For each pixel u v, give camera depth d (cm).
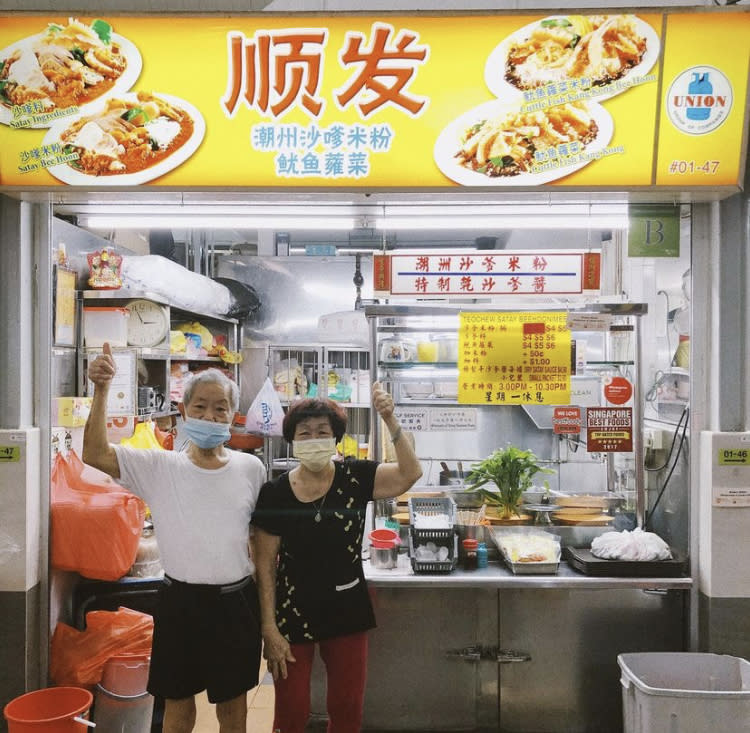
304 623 223
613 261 362
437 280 293
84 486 290
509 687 287
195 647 219
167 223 301
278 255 595
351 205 275
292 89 246
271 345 501
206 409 227
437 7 286
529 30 242
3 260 267
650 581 274
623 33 241
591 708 286
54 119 249
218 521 224
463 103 247
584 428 313
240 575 227
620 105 246
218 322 521
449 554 285
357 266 559
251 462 238
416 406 319
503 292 291
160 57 245
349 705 228
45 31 243
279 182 253
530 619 286
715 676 257
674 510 301
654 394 329
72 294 311
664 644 286
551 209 280
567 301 340
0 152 251
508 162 250
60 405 287
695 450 280
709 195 261
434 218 292
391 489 230
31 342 276
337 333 553
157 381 372
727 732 223
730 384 275
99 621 278
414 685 287
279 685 225
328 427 226
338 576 225
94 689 278
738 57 241
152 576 308
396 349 321
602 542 289
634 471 321
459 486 351
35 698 248
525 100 246
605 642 285
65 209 284
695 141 247
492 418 409
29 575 264
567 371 289
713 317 278
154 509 226
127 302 350
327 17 241
